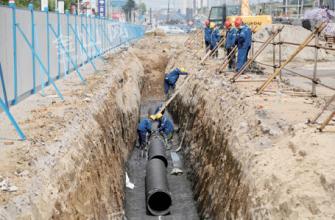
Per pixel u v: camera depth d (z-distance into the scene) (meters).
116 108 17.73
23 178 7.84
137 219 13.88
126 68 26.94
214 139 14.52
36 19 14.29
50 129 10.77
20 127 10.88
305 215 7.27
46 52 15.64
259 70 21.12
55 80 17.23
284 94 14.94
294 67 26.09
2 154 8.89
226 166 12.09
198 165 15.96
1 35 11.12
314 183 7.66
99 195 10.91
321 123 10.14
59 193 8.29
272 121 11.40
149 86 36.03
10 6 11.79
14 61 12.02
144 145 19.27
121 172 15.31
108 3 58.34
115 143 15.52
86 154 10.89
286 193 7.89
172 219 13.85
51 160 8.97
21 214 6.82
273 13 51.38
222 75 19.98
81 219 8.88
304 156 8.59
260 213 8.40
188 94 22.52
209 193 13.23
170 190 16.00
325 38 31.30
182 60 31.55
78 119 12.14
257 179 9.13
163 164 16.33
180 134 21.86
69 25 19.23
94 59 25.64
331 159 8.08
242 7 37.09
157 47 44.38
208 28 29.12
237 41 19.75
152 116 19.78
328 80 19.67
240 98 14.45
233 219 10.04
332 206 7.14
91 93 15.70
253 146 10.57
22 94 12.98
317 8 39.25
